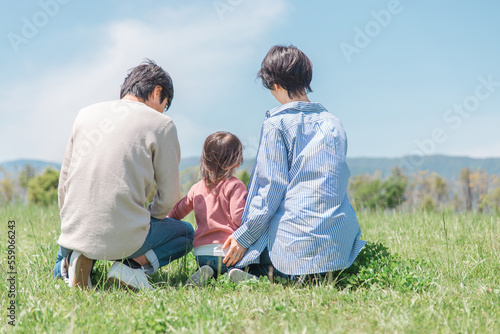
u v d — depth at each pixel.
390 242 4.34
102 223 2.83
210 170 3.18
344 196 3.05
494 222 5.13
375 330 2.19
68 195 2.92
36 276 3.00
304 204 2.92
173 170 3.08
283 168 2.98
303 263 2.89
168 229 3.21
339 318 2.32
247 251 3.05
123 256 2.92
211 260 3.12
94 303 2.57
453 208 6.55
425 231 4.80
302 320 2.28
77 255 2.88
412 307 2.46
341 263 2.91
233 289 2.89
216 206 3.16
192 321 2.25
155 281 3.21
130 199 2.87
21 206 8.18
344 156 3.05
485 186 24.52
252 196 3.07
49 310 2.37
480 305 2.52
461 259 3.47
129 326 2.19
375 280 2.91
